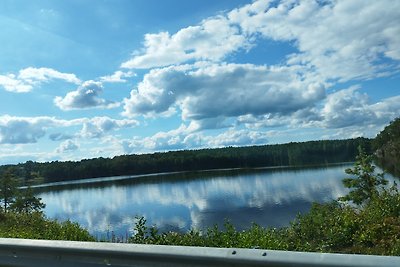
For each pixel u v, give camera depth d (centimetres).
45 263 335
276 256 239
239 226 2625
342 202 1155
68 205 8100
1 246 362
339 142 14175
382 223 720
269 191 6212
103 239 986
